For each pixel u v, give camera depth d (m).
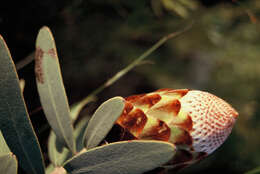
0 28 0.52
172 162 0.34
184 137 0.33
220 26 0.78
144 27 0.62
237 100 1.30
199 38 0.87
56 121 0.35
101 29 0.65
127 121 0.34
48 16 0.54
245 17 0.82
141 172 0.32
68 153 0.38
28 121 0.33
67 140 0.35
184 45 0.93
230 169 1.11
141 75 1.04
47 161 0.46
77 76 0.73
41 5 0.52
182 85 1.12
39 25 0.54
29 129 0.34
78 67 0.71
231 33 0.98
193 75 1.20
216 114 0.34
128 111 0.34
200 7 0.75
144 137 0.34
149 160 0.32
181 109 0.34
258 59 1.20
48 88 0.34
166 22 0.64
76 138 0.38
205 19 0.74
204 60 1.20
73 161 0.33
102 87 0.44
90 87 0.78
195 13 0.73
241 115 1.23
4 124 0.33
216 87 1.30
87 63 0.72
